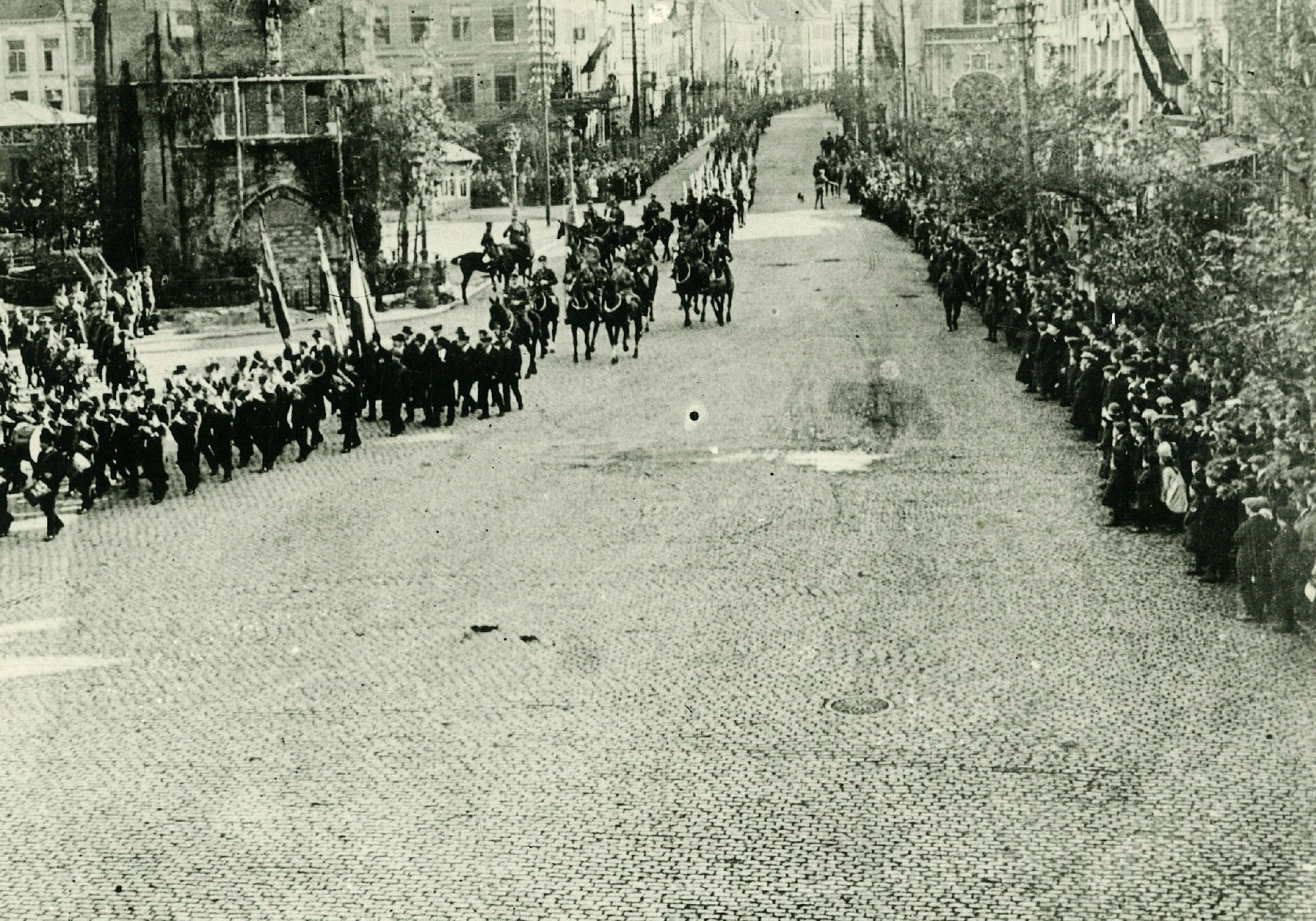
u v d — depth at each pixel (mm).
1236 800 17141
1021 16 57062
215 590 26375
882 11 121000
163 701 21219
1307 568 22469
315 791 18078
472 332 53906
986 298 52281
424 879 15805
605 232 71875
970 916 14758
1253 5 28375
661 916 14898
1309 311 22047
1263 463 24812
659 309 59594
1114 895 15094
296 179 62438
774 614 24125
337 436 39844
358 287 46500
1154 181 39406
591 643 23031
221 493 33906
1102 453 32938
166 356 52031
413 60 113812
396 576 26781
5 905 15523
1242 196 34094
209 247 62469
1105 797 17297
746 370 45500
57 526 30719
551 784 18062
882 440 36219
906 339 50406
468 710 20531
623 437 37344
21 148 82625
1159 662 21672
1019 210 58000
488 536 29062
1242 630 23047
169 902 15492
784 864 15898
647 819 17031
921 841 16344
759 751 18844
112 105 62531
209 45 61875
